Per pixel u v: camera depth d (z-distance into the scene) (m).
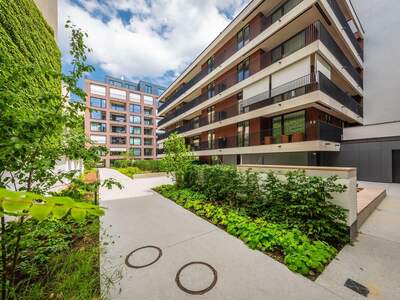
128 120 39.66
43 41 6.19
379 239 3.46
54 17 8.26
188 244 3.35
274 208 4.02
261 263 2.72
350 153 11.61
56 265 2.39
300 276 2.43
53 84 5.71
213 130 17.45
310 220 3.39
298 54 9.59
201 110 19.16
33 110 1.63
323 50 9.05
